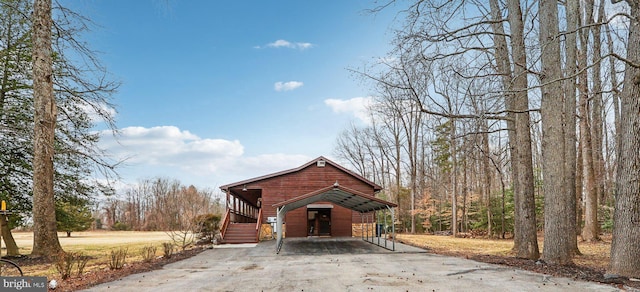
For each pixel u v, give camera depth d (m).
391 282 7.58
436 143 28.23
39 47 11.38
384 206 15.52
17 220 14.20
